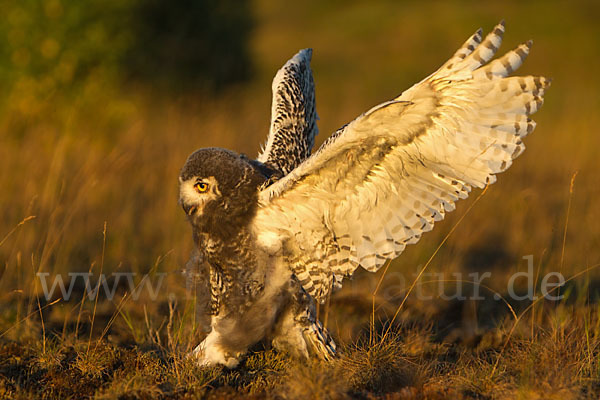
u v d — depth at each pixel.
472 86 6.65
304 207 7.39
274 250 7.57
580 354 7.84
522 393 6.87
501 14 54.41
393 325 9.78
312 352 7.93
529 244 12.88
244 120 19.00
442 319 10.43
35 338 8.97
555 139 20.56
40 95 18.55
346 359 7.76
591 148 19.55
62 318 9.82
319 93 36.72
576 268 11.38
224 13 27.50
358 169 7.05
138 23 23.55
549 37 48.75
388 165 7.04
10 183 13.61
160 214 13.40
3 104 18.36
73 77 19.34
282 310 7.85
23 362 8.16
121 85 21.89
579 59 43.31
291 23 57.97
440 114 6.75
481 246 13.37
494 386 7.21
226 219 7.50
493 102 6.75
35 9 19.39
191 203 7.63
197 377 7.58
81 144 16.30
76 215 12.82
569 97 32.03
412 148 6.93
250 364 8.18
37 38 19.25
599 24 50.41
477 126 6.84
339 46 50.56
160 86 23.88
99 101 19.48
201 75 26.06
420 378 7.39
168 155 15.73
